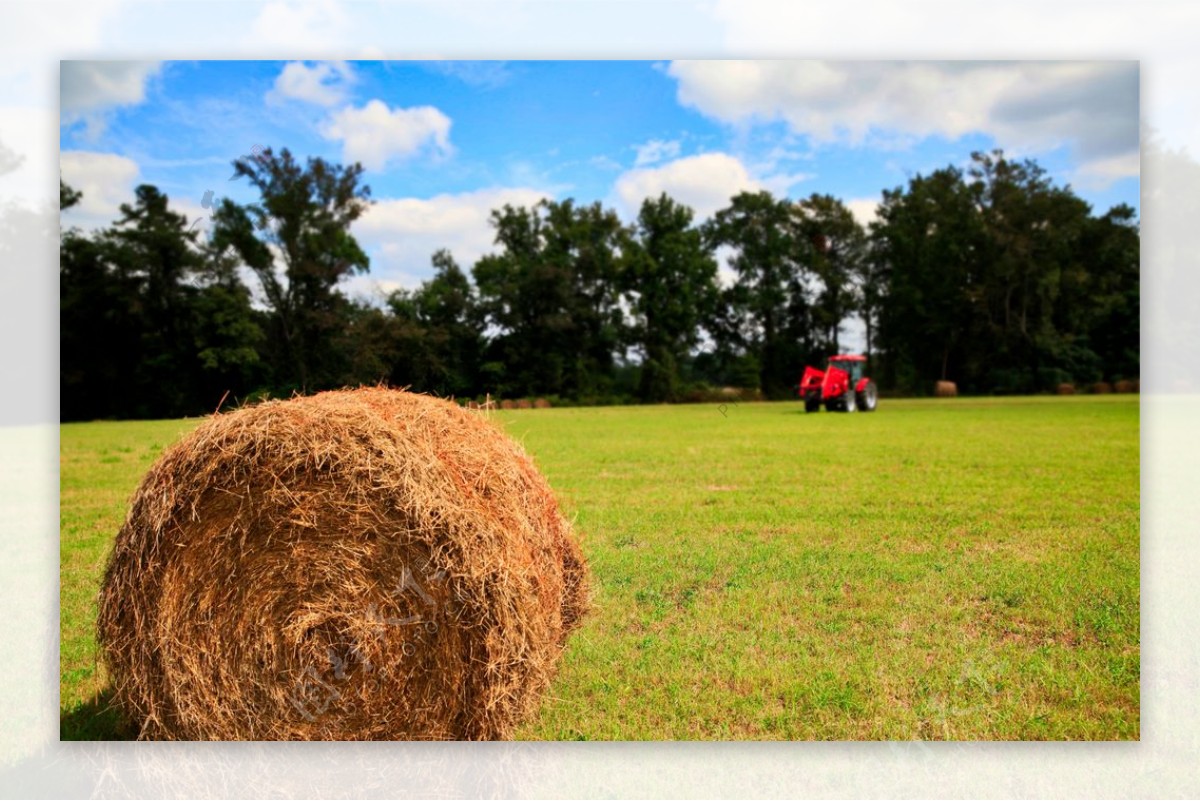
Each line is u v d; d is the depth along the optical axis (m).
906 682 4.75
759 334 58.19
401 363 39.19
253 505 3.90
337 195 39.59
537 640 3.89
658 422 27.72
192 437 3.92
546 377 48.97
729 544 7.98
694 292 57.03
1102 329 51.09
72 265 38.03
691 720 4.30
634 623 5.69
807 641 5.35
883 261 56.22
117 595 3.89
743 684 4.71
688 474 13.16
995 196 51.66
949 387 49.75
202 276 38.84
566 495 10.97
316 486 3.87
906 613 5.90
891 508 9.87
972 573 6.92
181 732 3.87
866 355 56.91
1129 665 4.99
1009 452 16.14
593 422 28.17
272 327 39.53
